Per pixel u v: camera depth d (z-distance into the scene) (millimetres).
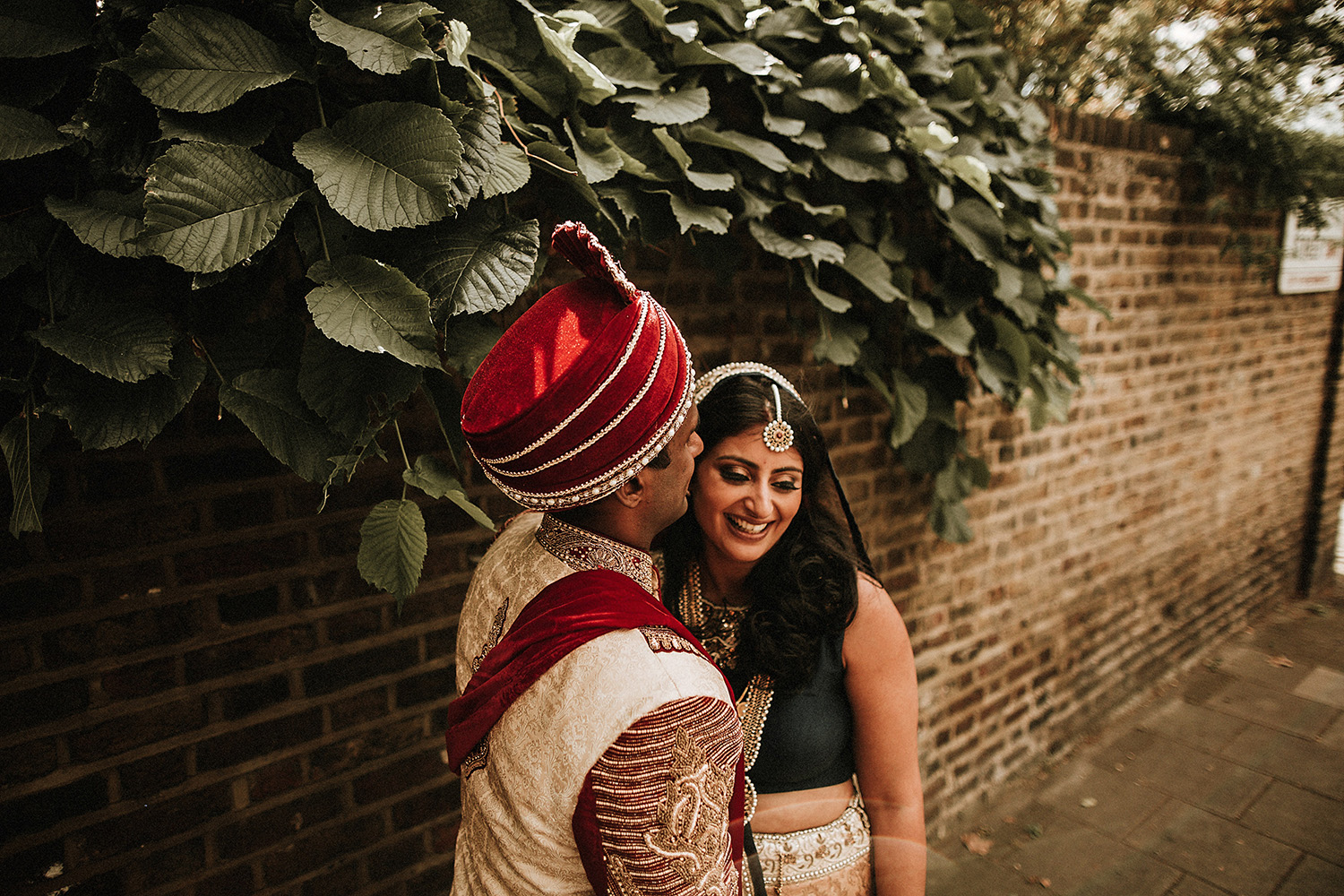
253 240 977
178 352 1011
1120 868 2762
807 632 1264
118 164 996
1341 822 3014
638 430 760
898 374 2127
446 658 1691
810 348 2270
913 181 2273
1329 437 5383
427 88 1130
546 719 748
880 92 1854
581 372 727
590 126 1517
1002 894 2627
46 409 945
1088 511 3443
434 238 1101
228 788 1450
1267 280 4289
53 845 1290
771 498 1198
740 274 2072
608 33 1461
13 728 1239
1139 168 3381
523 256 1113
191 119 996
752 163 1728
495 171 1108
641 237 1524
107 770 1325
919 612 2719
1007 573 3059
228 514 1395
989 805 3090
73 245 1007
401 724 1645
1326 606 5367
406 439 1565
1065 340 2600
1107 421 3463
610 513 843
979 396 2795
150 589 1332
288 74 1040
